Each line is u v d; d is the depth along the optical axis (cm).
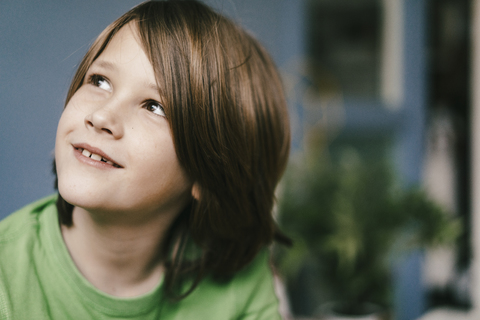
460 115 161
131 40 47
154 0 53
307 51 145
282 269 109
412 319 146
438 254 158
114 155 44
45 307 51
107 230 51
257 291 69
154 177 47
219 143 51
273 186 63
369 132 149
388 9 152
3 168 110
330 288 124
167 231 59
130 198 46
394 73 152
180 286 63
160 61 46
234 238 62
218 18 55
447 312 151
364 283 113
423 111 151
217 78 50
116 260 54
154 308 58
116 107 44
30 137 112
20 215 57
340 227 106
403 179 132
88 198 43
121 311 54
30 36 112
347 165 118
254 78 57
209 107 50
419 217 110
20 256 52
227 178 54
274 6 135
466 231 159
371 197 112
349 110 144
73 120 45
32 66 112
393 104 151
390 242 110
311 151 137
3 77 109
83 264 54
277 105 62
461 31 161
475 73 161
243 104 54
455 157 160
